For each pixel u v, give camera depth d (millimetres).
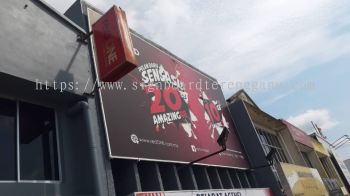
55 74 6871
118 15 7746
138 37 11359
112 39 7555
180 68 13406
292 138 21703
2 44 5965
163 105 10617
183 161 9852
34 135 6422
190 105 12461
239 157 14375
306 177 18000
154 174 8469
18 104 6387
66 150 6910
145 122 9195
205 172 10953
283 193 14422
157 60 11820
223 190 10367
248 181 14188
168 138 9820
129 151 7871
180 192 8367
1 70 5688
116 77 7512
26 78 6125
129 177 7742
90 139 6938
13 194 5414
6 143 5809
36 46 6727
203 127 12562
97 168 6699
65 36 7730
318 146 29266
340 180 30500
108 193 6723
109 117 7887
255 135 15578
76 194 6570
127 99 8992
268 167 14797
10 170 5637
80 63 7789
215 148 12531
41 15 7254
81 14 9016
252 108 17375
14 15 6535
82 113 7285
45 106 6988
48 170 6344
